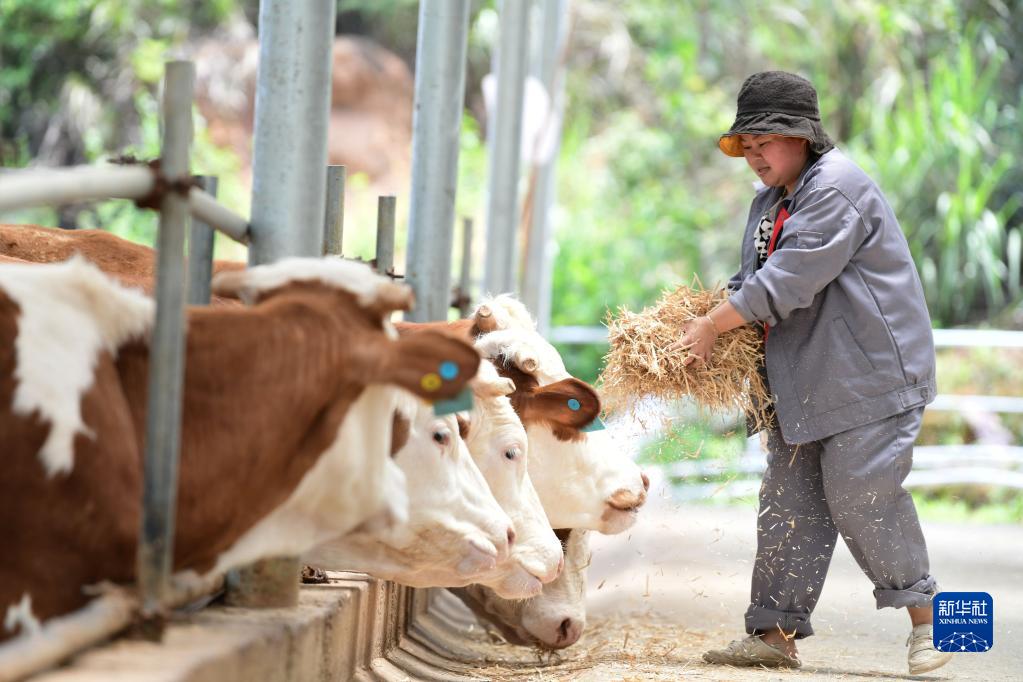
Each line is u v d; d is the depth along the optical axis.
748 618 7.84
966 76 26.77
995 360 23.42
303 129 5.88
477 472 5.88
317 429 4.62
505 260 14.41
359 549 5.59
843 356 7.53
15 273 4.22
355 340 4.64
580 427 7.31
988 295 26.61
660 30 35.59
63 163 30.59
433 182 9.48
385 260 8.65
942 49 29.50
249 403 4.47
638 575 12.02
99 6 30.58
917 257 25.97
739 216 32.06
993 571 11.91
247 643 4.48
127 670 3.93
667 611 10.20
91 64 31.23
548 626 7.78
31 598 3.99
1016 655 8.20
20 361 4.04
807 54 31.23
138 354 4.43
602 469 7.61
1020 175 27.45
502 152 14.36
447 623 9.01
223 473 4.43
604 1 36.28
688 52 34.22
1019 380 22.94
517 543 6.65
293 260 4.86
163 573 4.22
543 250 18.70
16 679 3.81
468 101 38.03
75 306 4.29
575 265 29.50
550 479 7.51
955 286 25.92
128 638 4.24
